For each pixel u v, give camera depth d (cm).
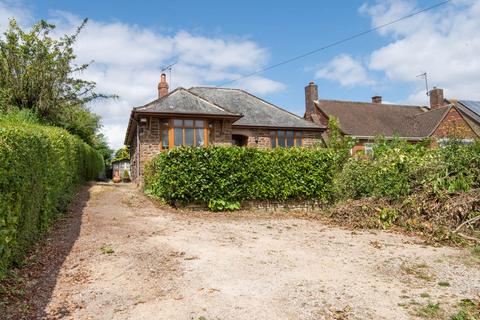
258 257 591
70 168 1145
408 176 955
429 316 372
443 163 923
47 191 694
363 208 925
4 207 425
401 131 2609
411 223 839
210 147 1104
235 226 870
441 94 3038
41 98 1559
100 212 967
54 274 478
